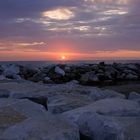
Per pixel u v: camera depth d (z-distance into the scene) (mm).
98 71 19734
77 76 18875
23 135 3682
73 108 5746
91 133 4246
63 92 7441
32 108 4961
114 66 21719
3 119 4258
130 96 7582
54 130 3861
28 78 18109
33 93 7164
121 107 5355
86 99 6602
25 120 4250
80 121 4504
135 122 4703
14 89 7621
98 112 4992
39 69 20203
